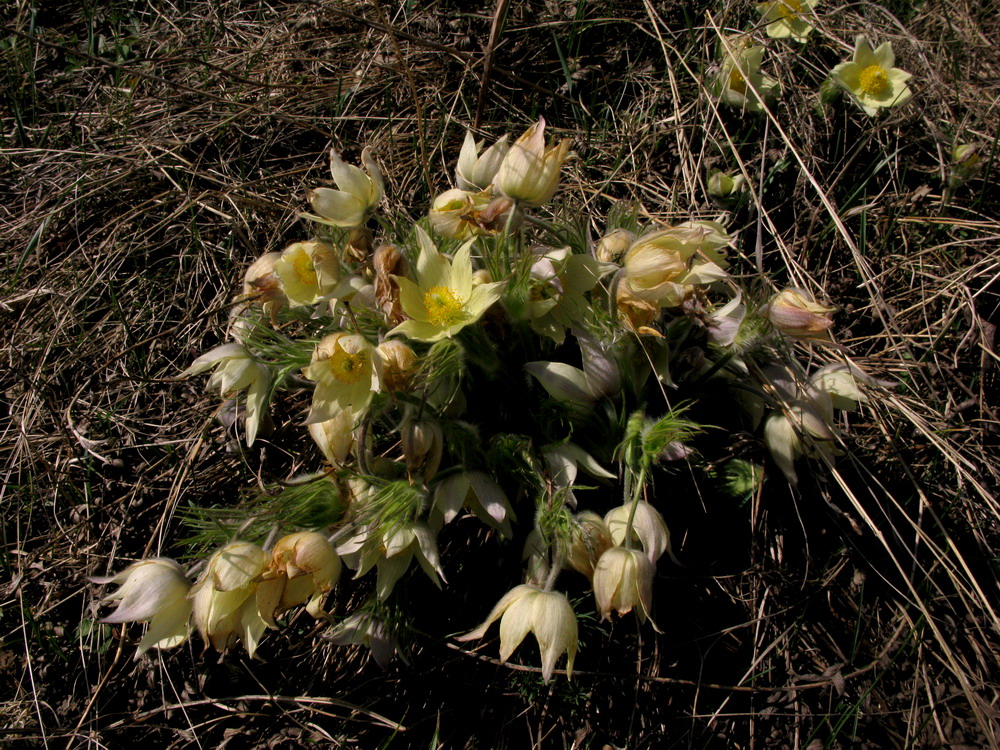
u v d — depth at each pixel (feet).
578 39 2.11
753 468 1.47
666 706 1.40
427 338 1.15
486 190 1.31
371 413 1.23
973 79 2.08
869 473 1.49
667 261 1.18
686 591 1.45
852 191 1.93
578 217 1.44
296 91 2.07
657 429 1.22
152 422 1.68
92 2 2.27
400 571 1.26
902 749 1.39
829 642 1.46
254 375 1.28
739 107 1.96
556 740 1.39
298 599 1.18
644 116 2.01
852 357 1.66
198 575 1.29
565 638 1.13
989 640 1.46
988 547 1.52
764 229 1.87
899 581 1.49
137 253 1.85
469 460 1.28
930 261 1.82
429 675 1.42
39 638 1.45
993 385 1.70
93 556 1.54
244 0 2.25
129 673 1.46
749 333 1.34
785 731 1.40
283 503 1.29
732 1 2.06
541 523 1.23
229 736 1.42
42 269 1.83
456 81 2.08
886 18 2.17
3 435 1.65
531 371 1.28
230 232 1.85
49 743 1.41
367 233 1.32
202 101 2.06
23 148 2.02
